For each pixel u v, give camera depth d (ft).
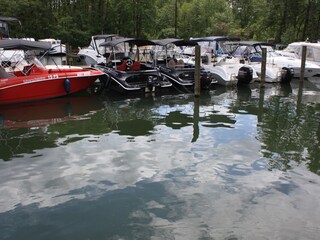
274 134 32.45
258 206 19.01
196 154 26.91
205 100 49.80
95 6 139.23
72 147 28.60
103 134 32.40
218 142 29.91
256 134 32.42
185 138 31.07
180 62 59.47
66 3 149.28
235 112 42.29
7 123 36.50
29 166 24.50
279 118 39.29
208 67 61.57
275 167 24.31
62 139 30.83
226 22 163.43
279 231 16.72
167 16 169.89
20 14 123.34
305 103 48.75
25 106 44.55
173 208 18.79
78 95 51.62
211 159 25.86
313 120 38.45
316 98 52.75
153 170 23.80
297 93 57.06
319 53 74.79
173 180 22.25
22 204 19.25
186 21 171.42
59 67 53.52
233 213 18.29
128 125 35.86
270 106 46.37
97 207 18.93
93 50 74.79
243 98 51.93
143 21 140.56
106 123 36.65
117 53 61.16
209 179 22.40
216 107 45.06
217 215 18.10
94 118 38.88
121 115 40.40
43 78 46.32
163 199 19.77
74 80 49.57
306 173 23.29
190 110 43.14
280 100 50.78
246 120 38.11
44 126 35.35
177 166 24.53
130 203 19.31
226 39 66.39
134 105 46.01
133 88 51.24
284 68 65.41
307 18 116.37
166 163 25.09
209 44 74.84
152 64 58.49
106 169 23.95
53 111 42.16
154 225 17.19
